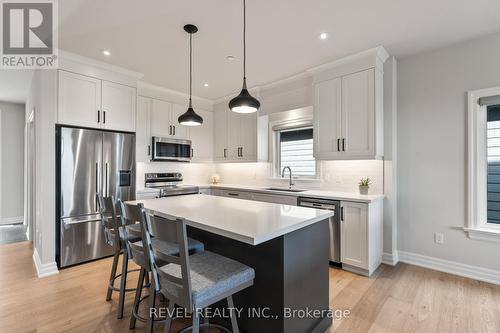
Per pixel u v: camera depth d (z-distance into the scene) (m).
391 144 3.06
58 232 2.94
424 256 3.00
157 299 2.26
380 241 3.04
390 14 2.24
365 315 2.05
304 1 2.05
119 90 3.49
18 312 2.09
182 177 4.88
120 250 2.25
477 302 2.22
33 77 3.52
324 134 3.30
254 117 4.32
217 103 5.00
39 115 2.94
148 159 4.09
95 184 3.21
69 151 3.01
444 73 2.87
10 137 5.20
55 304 2.21
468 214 2.72
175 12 2.19
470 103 2.71
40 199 2.92
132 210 1.60
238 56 3.07
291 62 3.22
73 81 3.08
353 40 2.69
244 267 1.48
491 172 2.70
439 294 2.37
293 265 1.61
